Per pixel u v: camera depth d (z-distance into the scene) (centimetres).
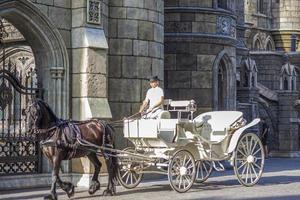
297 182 2022
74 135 1573
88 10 1838
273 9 6072
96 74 1833
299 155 3834
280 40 6012
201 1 2684
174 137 1706
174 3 2667
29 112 1539
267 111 3844
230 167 2511
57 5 1822
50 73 1820
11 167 1773
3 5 1698
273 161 3297
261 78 4981
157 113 1755
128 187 1770
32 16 1762
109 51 2038
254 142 1903
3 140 1773
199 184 1923
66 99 1828
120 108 2041
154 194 1669
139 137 1731
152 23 2130
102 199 1573
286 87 5091
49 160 1645
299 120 3875
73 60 1845
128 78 2058
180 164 1716
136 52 2075
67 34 1844
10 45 2361
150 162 1714
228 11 2780
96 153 1639
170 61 2664
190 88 2661
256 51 5094
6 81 1908
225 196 1634
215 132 1833
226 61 2795
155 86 1788
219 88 2822
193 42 2667
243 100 3619
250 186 1878
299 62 5378
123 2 2066
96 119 1714
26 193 1669
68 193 1569
